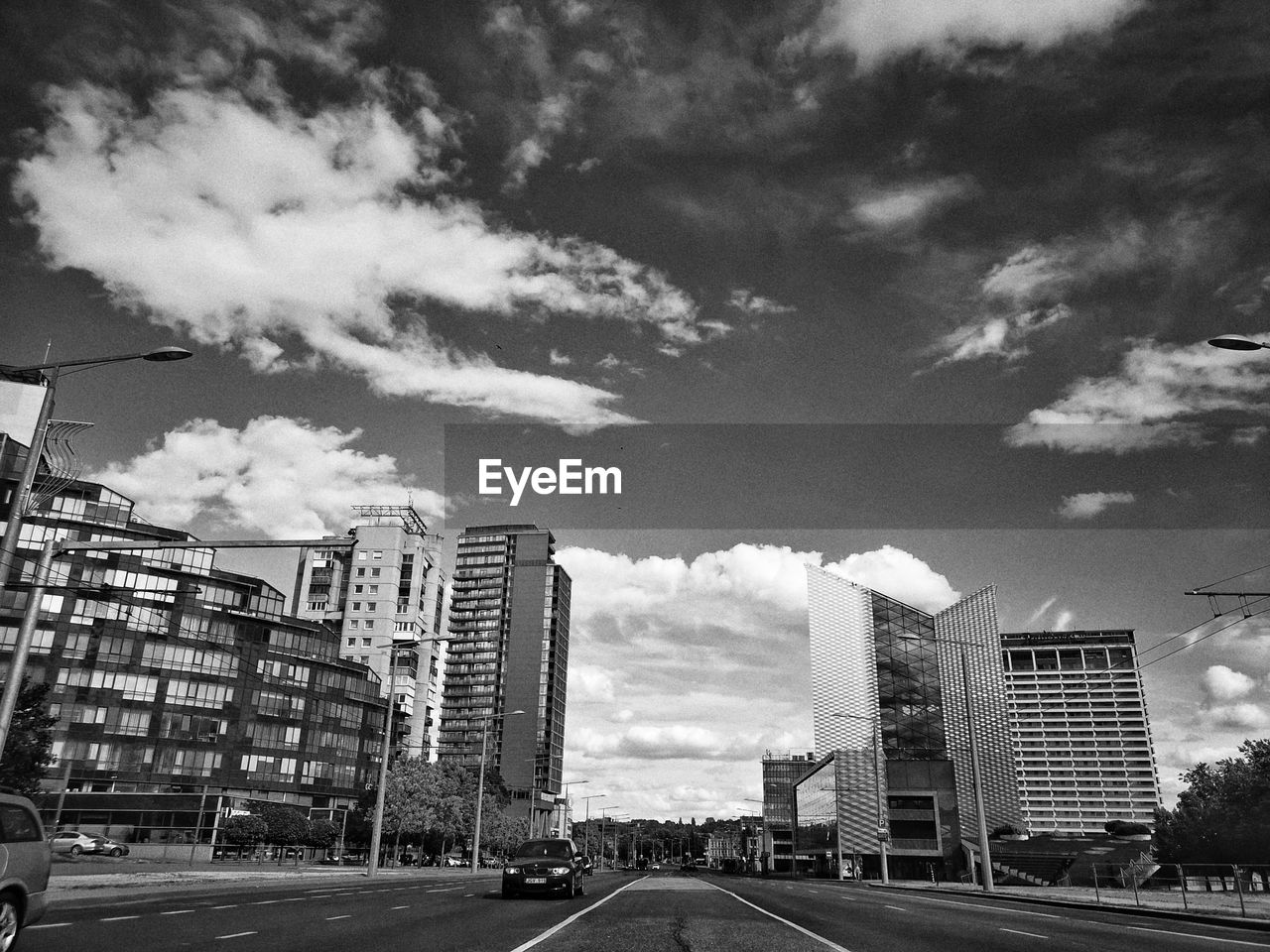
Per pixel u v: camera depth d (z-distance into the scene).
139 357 20.16
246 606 87.19
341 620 130.75
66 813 69.50
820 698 99.25
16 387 68.69
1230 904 28.73
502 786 150.62
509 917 18.36
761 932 16.23
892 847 90.69
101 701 76.06
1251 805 54.00
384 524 137.50
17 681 19.08
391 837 88.88
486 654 193.00
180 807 74.25
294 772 87.62
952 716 95.56
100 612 77.75
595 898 27.33
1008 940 15.77
